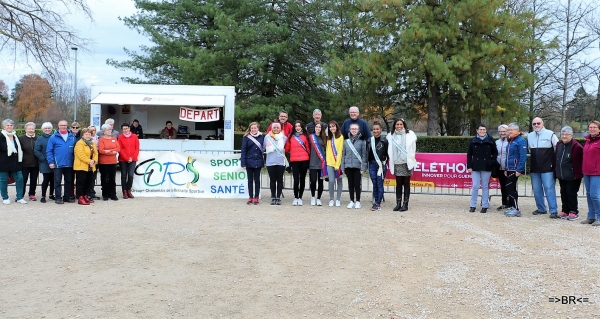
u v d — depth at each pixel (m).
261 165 10.51
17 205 10.14
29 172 10.78
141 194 11.54
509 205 9.62
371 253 6.41
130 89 16.19
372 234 7.46
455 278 5.42
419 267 5.82
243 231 7.65
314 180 10.30
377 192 9.79
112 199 10.97
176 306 4.66
